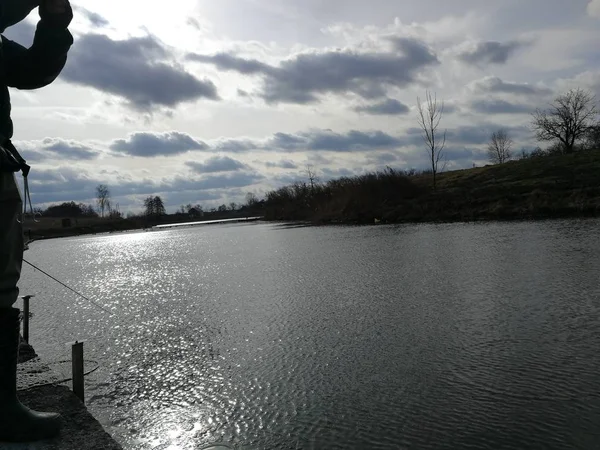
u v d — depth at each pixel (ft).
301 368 30.55
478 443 20.66
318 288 56.39
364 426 22.63
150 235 263.70
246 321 43.52
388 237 110.63
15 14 11.91
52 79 13.08
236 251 115.85
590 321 35.60
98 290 69.82
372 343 34.32
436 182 203.21
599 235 82.28
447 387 26.08
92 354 36.22
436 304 43.96
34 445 12.73
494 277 54.03
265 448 21.36
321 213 209.26
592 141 264.31
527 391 24.95
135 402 26.78
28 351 26.27
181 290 63.93
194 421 24.30
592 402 23.43
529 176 174.60
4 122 12.43
